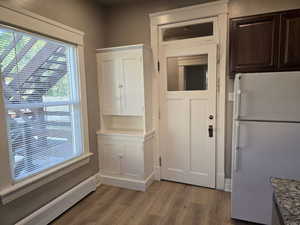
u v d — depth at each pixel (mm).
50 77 2145
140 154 2701
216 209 2264
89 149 2758
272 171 1825
